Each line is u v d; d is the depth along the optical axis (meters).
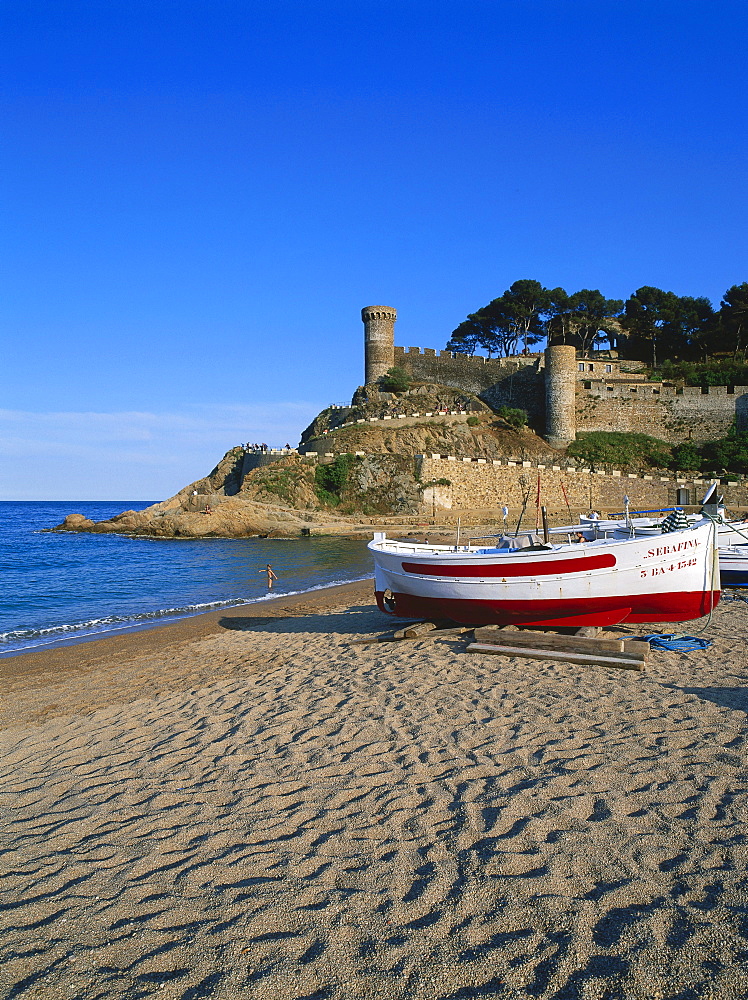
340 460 64.44
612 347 101.94
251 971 4.00
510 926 4.27
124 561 39.25
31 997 3.87
